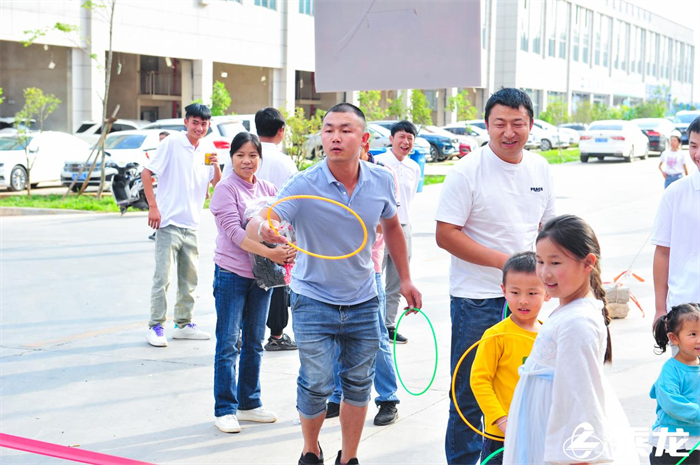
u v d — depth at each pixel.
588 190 21.17
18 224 15.32
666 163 17.72
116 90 37.31
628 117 53.78
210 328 7.78
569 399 2.62
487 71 43.00
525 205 3.97
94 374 6.35
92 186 22.11
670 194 4.07
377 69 4.56
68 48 29.30
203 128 7.04
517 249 3.97
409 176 7.16
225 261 5.16
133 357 6.81
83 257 11.62
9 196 20.08
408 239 7.25
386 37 4.51
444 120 47.41
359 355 4.25
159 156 7.01
